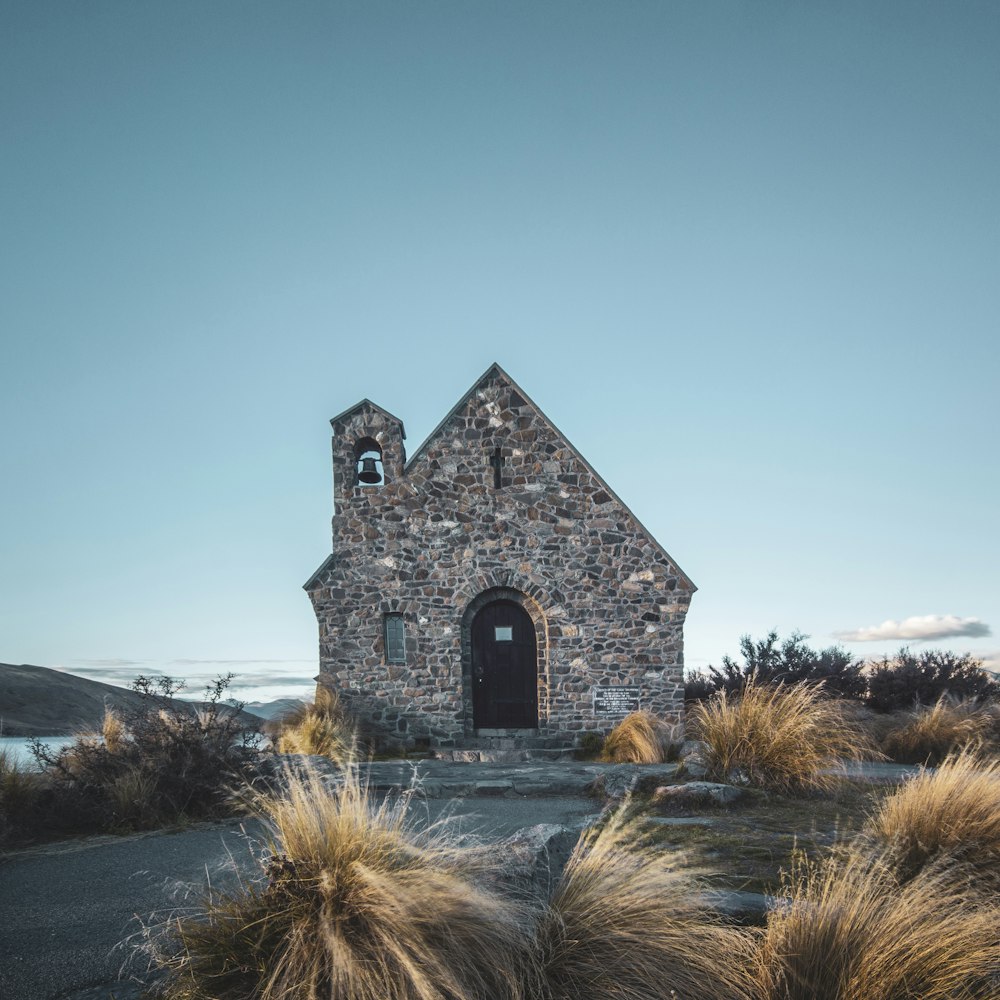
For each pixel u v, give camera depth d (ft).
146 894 20.33
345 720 52.95
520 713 55.77
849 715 49.08
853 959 13.69
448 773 40.93
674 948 14.26
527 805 34.04
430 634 55.57
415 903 13.78
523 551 55.93
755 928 15.74
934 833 21.01
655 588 55.06
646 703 54.13
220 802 30.76
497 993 13.10
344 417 58.23
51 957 16.20
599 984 13.48
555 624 55.16
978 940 14.02
